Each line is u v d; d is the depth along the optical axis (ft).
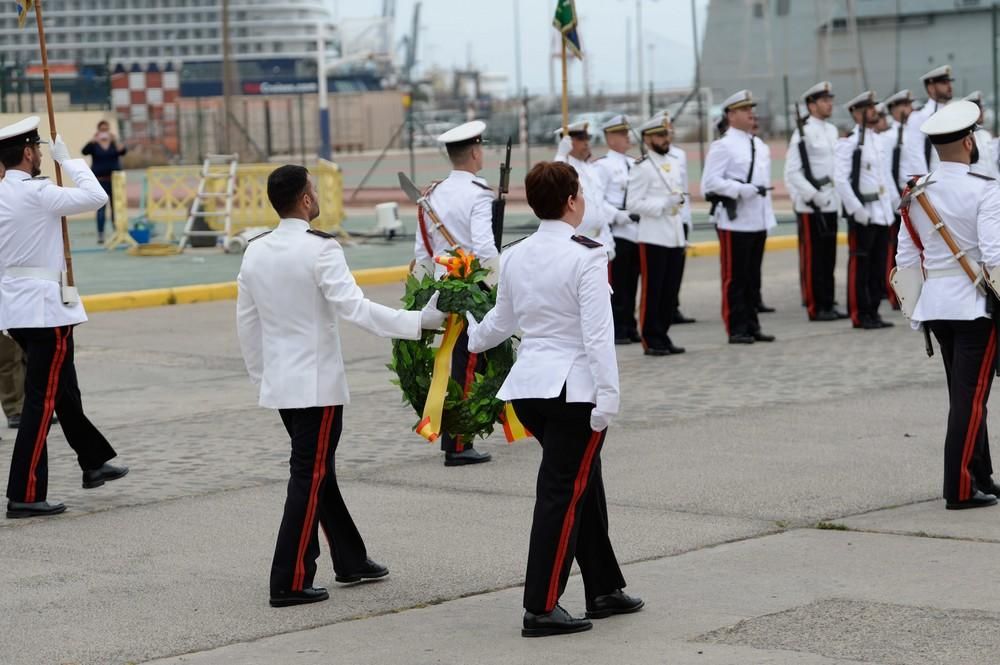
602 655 21.75
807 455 35.47
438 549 28.30
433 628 23.54
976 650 21.24
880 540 27.81
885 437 37.29
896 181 59.41
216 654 22.50
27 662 22.31
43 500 31.81
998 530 28.30
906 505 30.60
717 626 22.89
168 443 39.40
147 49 394.52
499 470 35.29
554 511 22.71
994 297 29.35
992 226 28.89
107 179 99.55
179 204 94.32
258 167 92.58
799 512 30.19
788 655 21.31
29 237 31.71
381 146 266.57
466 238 36.06
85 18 395.96
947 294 29.68
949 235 29.45
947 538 27.81
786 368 48.47
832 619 22.94
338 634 23.38
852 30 191.21
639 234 51.52
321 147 154.61
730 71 204.03
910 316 30.53
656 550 27.61
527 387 22.54
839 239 94.84
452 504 31.94
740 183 53.26
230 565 27.61
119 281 76.79
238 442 39.27
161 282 76.02
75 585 26.45
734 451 36.11
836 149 57.06
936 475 33.17
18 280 31.65
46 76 32.65
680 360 50.85
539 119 211.61
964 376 29.86
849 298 57.26
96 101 147.23
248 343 25.49
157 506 32.40
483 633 23.16
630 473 33.99
